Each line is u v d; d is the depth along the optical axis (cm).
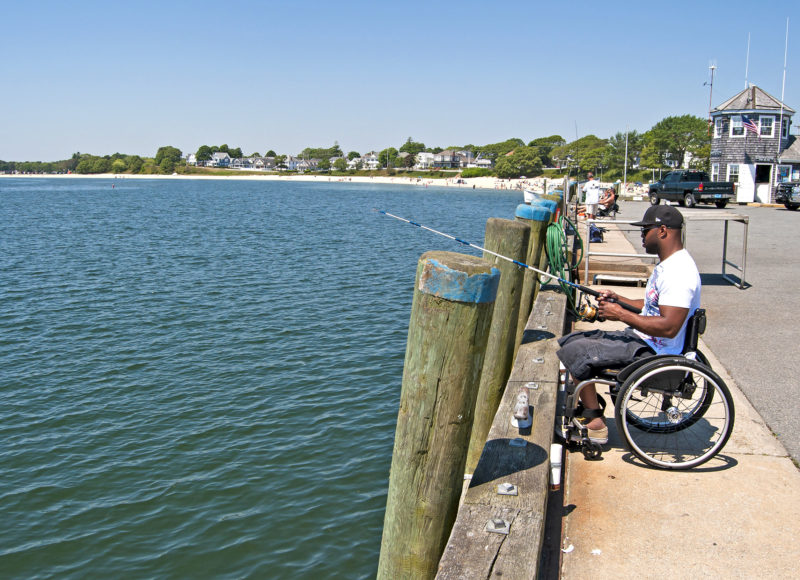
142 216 5494
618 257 1183
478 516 296
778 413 562
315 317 1661
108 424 1041
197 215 5638
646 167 10719
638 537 370
